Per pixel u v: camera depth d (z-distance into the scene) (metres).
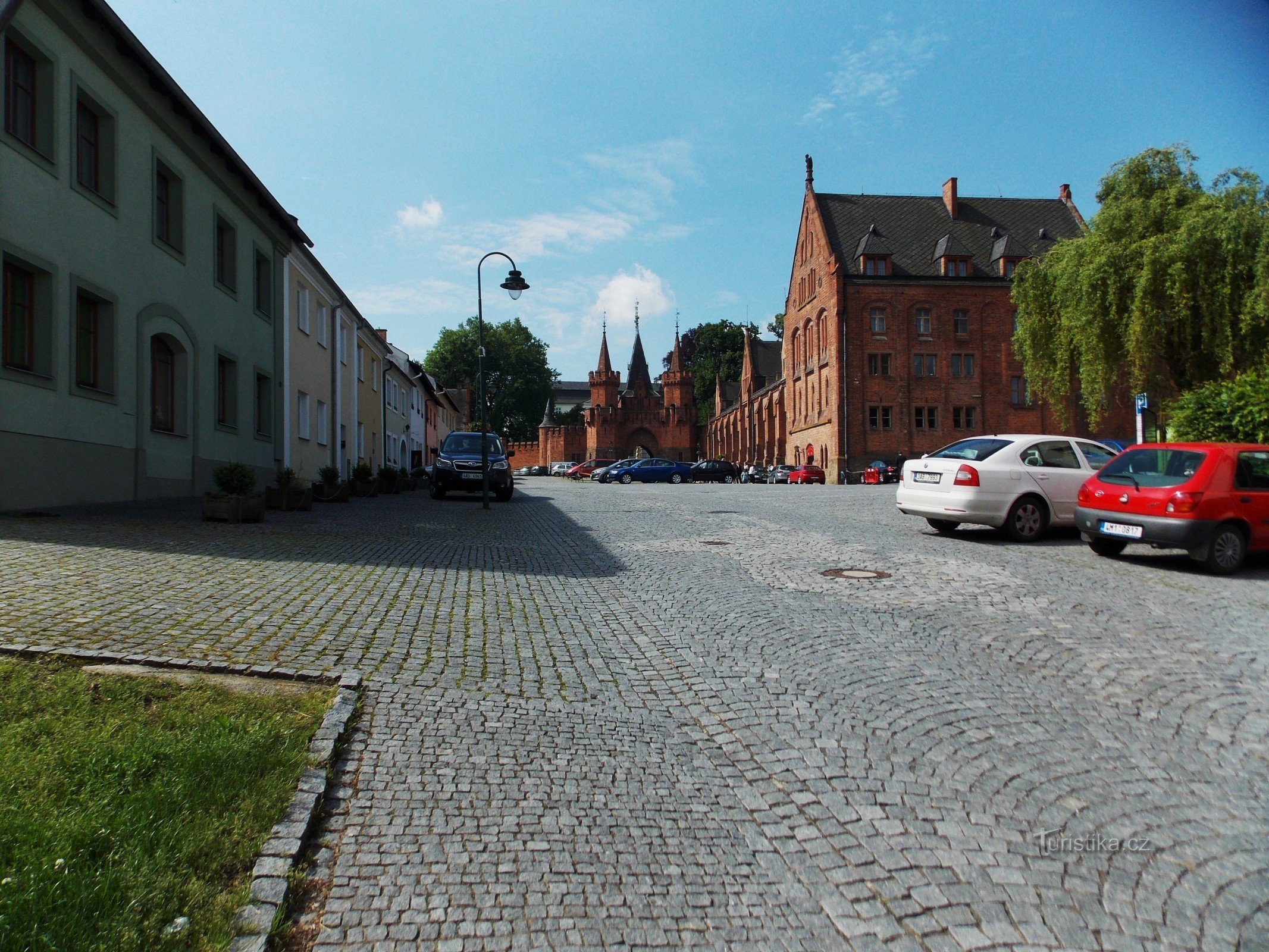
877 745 4.88
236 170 20.61
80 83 14.36
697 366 110.75
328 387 30.72
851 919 3.21
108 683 4.89
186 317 18.45
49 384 13.41
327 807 3.93
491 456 25.92
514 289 23.11
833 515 18.92
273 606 7.31
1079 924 3.18
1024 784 4.38
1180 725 5.23
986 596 8.99
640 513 19.70
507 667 6.14
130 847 3.25
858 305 61.03
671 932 3.13
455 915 3.18
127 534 10.84
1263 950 3.04
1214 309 24.27
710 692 5.78
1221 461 10.82
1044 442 13.79
